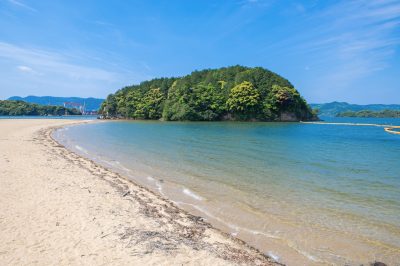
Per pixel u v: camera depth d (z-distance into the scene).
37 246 7.18
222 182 15.16
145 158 21.94
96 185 13.40
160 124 70.31
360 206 11.57
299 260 7.51
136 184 14.36
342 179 15.84
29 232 7.92
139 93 107.75
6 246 7.08
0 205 9.80
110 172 16.75
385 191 13.61
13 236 7.63
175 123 75.56
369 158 22.73
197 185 14.58
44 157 19.70
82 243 7.47
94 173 16.05
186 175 16.67
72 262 6.54
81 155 22.94
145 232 8.45
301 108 97.25
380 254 7.86
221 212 10.90
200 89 89.31
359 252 7.96
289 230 9.35
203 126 62.12
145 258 6.94
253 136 39.75
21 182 12.80
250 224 9.81
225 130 50.34
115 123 75.25
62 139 34.66
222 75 104.44
